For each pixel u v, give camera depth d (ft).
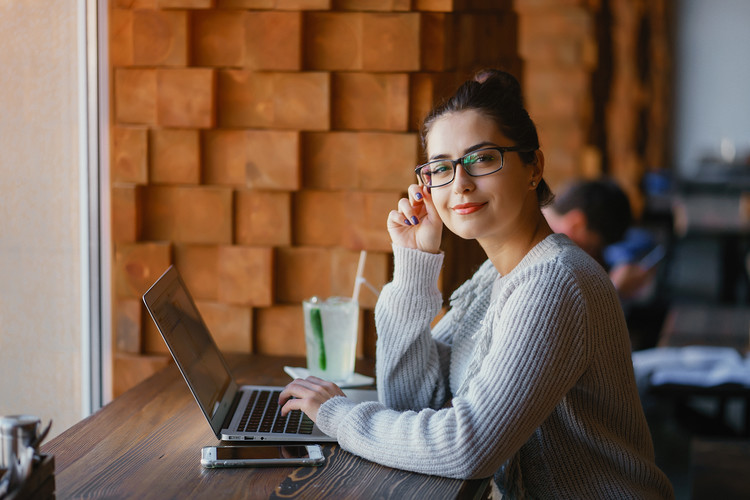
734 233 17.53
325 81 6.34
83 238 6.45
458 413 4.09
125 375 6.64
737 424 11.28
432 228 5.08
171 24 6.41
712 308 10.89
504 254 4.84
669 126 34.45
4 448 3.33
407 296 5.08
